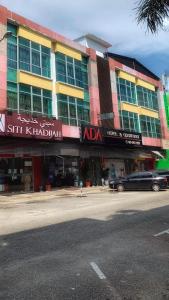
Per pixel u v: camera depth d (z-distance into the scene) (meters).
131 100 39.84
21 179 26.69
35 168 27.81
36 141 25.88
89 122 32.69
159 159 44.03
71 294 5.15
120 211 14.13
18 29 26.22
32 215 14.09
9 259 7.22
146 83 43.69
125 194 23.83
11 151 24.62
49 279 5.85
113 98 35.97
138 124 40.31
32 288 5.45
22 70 25.88
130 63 43.66
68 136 28.78
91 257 7.14
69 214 13.87
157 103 45.94
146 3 9.66
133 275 5.93
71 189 29.11
